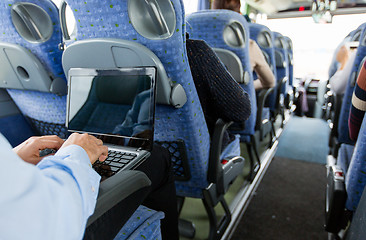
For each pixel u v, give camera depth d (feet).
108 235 2.04
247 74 5.04
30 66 3.48
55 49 3.53
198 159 3.63
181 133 3.36
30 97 4.25
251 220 5.61
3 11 3.19
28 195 0.94
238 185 6.58
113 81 2.85
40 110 4.42
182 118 3.16
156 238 2.71
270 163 8.53
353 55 5.61
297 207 6.06
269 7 17.99
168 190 3.24
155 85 2.54
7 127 4.67
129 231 2.48
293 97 14.23
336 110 6.48
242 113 3.89
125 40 2.58
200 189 4.14
